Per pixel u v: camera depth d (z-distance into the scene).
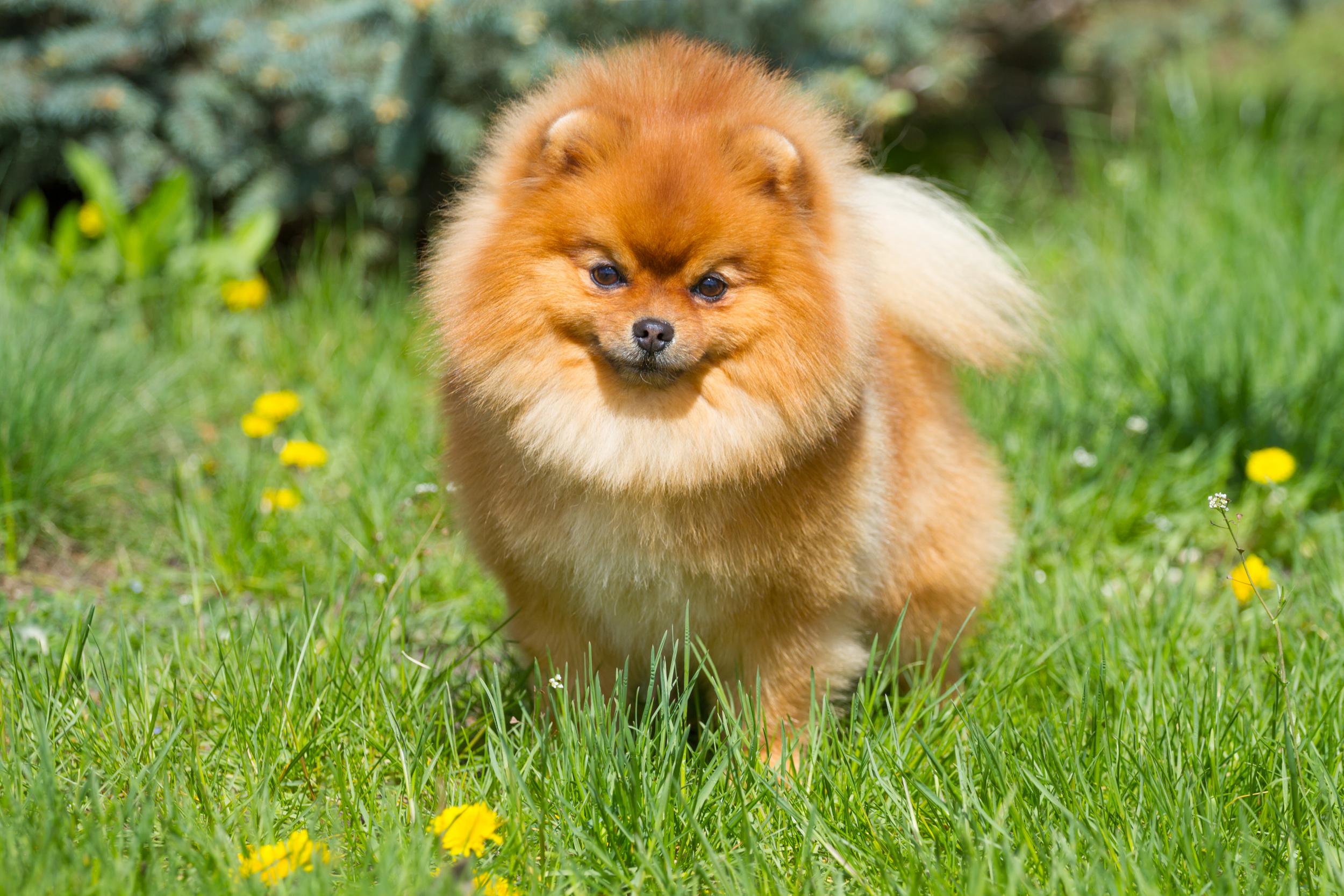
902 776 4.59
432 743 5.07
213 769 4.75
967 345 5.81
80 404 7.31
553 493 4.79
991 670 5.41
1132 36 12.95
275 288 10.52
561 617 5.16
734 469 4.67
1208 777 4.66
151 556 6.82
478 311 4.67
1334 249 9.88
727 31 9.57
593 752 4.62
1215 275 9.77
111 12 9.34
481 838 4.19
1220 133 12.34
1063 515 7.20
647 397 4.68
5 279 8.82
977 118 13.42
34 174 10.13
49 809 4.12
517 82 8.93
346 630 5.73
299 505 7.15
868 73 10.18
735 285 4.60
